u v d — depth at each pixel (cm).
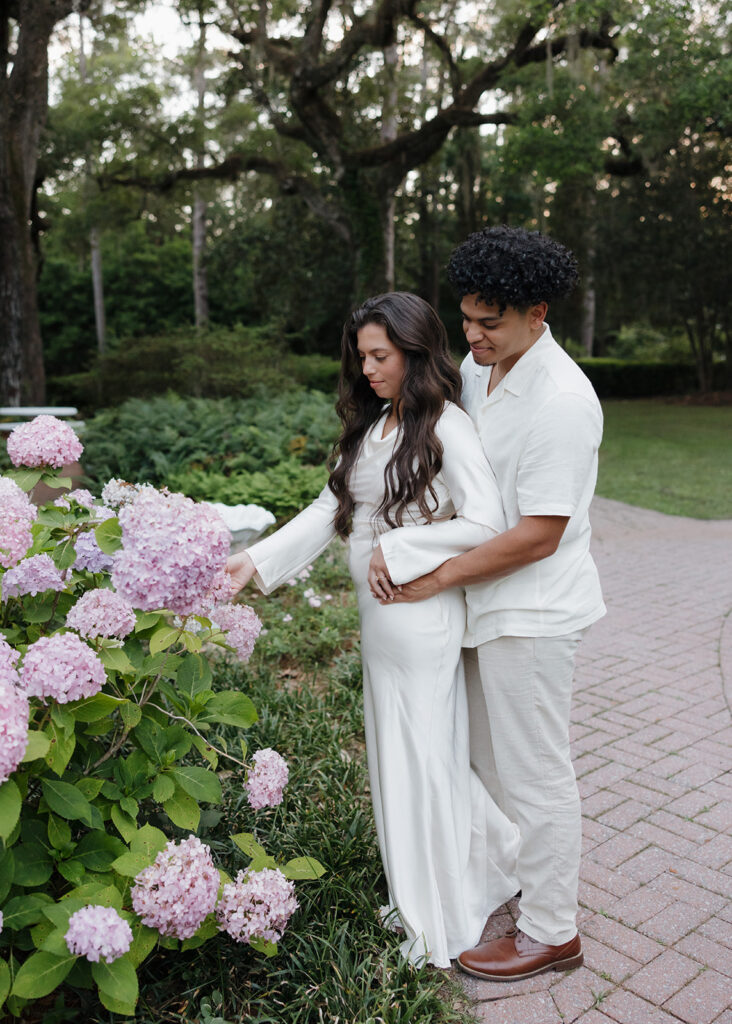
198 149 1803
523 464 197
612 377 2850
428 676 214
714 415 2197
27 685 164
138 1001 198
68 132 1750
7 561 193
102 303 3128
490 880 242
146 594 167
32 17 1162
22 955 205
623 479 1191
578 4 1218
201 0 1459
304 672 421
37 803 205
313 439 835
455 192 2478
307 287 2295
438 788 214
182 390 1518
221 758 305
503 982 220
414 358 210
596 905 254
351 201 1667
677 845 287
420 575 206
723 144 2116
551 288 190
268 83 1568
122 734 209
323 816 273
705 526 877
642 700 411
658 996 216
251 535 470
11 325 1246
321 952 213
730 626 530
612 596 604
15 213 1225
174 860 172
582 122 1357
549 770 212
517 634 203
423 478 208
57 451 226
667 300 2436
